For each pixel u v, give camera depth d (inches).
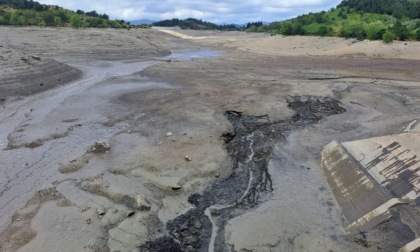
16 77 1350.9
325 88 1374.3
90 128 980.6
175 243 552.7
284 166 786.8
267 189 700.7
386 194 608.1
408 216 556.4
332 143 820.0
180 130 947.3
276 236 570.9
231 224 598.9
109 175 725.3
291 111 1116.5
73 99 1246.3
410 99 1205.7
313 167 783.1
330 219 612.7
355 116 1080.8
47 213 606.5
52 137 917.8
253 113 1095.6
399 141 724.0
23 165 771.4
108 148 830.5
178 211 626.5
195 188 692.1
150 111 1108.5
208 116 1053.2
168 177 716.0
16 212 609.6
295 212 629.9
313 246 549.0
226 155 819.4
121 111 1117.7
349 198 644.1
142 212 615.8
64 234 557.9
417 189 595.8
